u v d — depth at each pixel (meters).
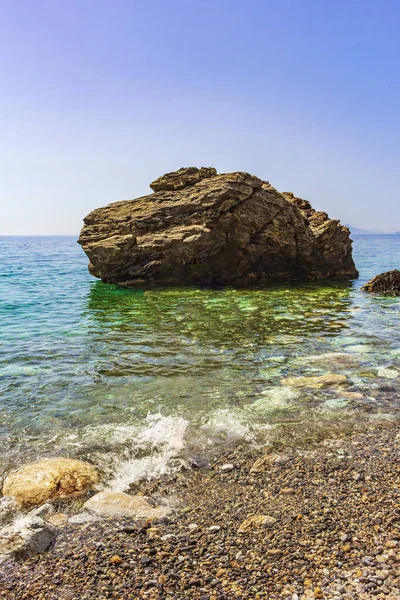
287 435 8.14
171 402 9.77
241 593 4.36
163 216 28.56
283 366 12.05
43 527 5.41
